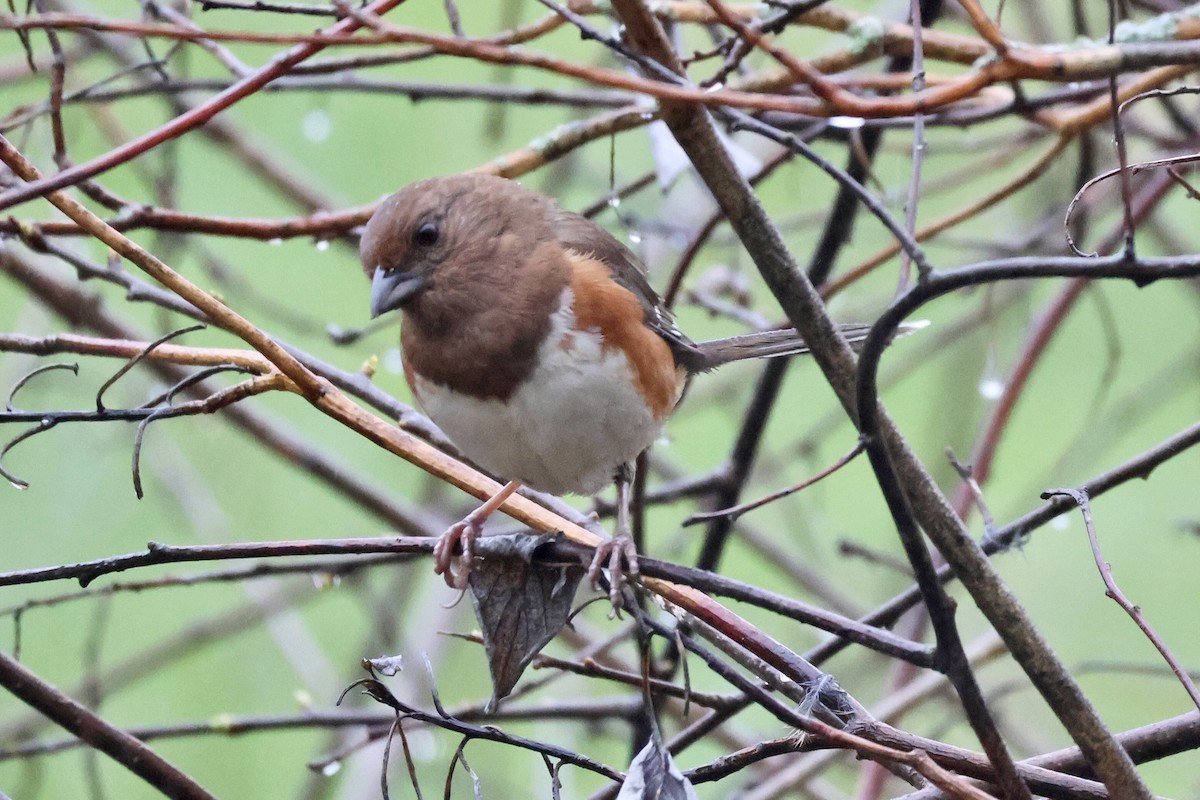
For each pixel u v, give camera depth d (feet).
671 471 34.63
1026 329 31.78
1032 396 38.45
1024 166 35.68
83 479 34.78
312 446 29.48
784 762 29.48
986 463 26.86
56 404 34.76
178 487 33.63
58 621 34.42
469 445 21.99
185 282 15.78
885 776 24.62
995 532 18.20
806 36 36.63
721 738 29.66
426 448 17.75
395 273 21.30
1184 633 34.12
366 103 37.96
